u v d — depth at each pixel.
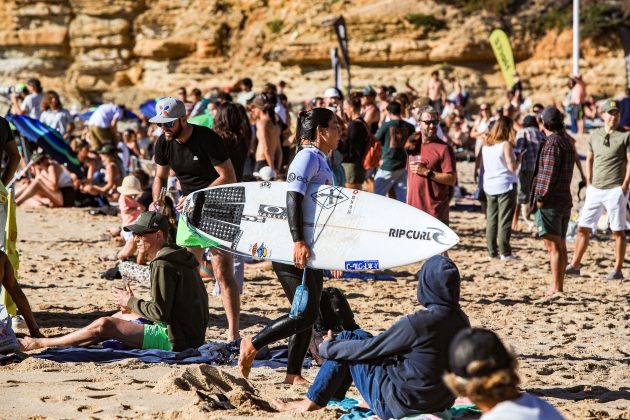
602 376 16.23
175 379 13.56
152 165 52.69
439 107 76.25
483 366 7.86
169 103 17.22
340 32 64.06
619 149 27.59
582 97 75.31
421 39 94.44
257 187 14.88
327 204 14.09
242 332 19.34
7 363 15.55
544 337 20.00
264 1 102.75
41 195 42.25
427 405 11.84
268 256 14.20
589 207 28.11
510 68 74.12
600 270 30.27
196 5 104.44
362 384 12.34
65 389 13.53
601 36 92.94
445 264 11.87
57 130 46.25
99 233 35.38
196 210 14.84
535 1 95.38
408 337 11.70
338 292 15.83
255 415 12.21
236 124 20.84
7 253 17.80
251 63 101.50
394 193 35.66
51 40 105.94
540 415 7.86
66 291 23.64
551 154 24.77
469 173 61.31
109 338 16.72
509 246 31.83
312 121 14.21
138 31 105.19
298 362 14.55
